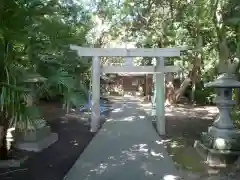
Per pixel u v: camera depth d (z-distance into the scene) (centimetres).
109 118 1130
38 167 493
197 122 1037
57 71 452
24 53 432
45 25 455
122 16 1455
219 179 439
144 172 471
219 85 532
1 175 452
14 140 623
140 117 1158
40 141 625
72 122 1023
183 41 1251
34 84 465
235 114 730
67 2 977
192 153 600
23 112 354
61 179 437
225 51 717
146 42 1341
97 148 634
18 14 355
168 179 439
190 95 1766
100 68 870
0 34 346
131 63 871
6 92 331
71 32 579
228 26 816
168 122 1038
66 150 615
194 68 1503
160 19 1342
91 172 469
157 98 851
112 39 1644
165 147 653
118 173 465
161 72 816
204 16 979
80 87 518
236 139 531
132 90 2836
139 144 680
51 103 1566
